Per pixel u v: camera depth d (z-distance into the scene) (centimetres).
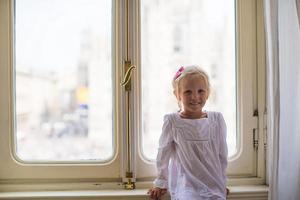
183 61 153
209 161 134
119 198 142
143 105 152
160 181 136
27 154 152
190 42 154
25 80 151
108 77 152
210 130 137
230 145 156
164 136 138
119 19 149
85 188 151
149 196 142
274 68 131
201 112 140
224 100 155
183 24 153
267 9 135
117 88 150
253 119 154
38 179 151
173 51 153
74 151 153
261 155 154
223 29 155
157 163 137
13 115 149
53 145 152
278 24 131
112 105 151
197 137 135
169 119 138
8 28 148
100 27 151
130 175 149
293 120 134
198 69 137
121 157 150
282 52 133
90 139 153
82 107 152
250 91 154
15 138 150
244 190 146
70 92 152
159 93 152
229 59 155
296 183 135
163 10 152
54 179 151
